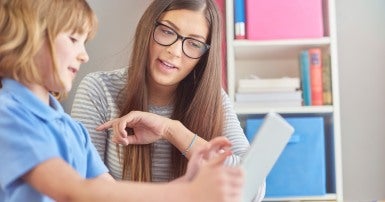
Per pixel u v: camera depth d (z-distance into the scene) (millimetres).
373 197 2023
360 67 2051
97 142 1212
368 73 2051
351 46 2055
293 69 2055
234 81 1846
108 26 2027
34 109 721
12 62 726
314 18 1764
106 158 1251
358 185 2027
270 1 1771
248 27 1776
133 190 588
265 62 2062
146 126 1150
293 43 1760
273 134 694
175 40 1154
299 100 1770
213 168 563
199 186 547
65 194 616
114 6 2035
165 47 1152
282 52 1929
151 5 1187
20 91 725
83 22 793
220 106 1246
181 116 1266
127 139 1128
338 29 2059
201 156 751
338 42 2057
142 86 1205
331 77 1771
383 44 2047
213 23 1194
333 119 1755
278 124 693
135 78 1193
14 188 652
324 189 1736
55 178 628
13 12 739
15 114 682
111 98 1241
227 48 1779
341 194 1730
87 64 1998
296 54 1978
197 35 1162
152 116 1139
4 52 729
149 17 1172
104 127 1129
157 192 573
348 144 2039
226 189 535
